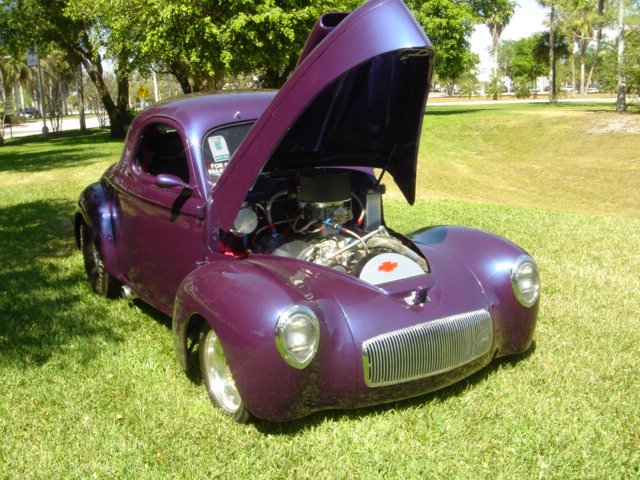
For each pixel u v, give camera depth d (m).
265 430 3.57
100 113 60.84
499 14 47.06
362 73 3.80
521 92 65.19
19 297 5.84
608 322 5.05
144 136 5.01
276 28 23.50
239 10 23.00
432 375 3.62
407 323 3.55
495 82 69.06
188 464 3.25
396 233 4.45
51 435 3.52
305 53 3.79
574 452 3.30
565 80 92.25
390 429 3.54
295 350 3.26
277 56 24.78
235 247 4.24
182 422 3.64
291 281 3.57
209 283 3.66
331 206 4.16
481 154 27.12
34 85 80.81
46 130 41.91
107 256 5.35
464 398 3.84
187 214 4.31
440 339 3.61
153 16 23.50
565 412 3.68
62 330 5.02
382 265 3.83
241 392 3.39
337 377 3.42
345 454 3.33
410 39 3.25
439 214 9.49
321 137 4.28
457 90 109.50
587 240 7.89
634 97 38.94
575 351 4.48
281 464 3.25
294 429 3.58
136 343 4.75
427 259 4.07
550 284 6.04
